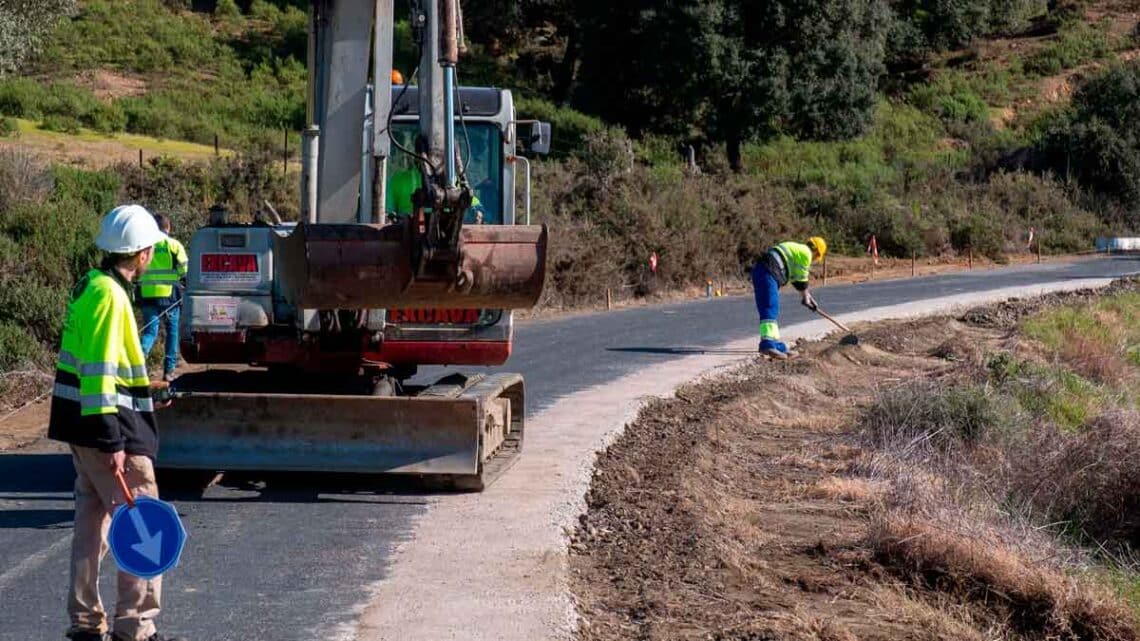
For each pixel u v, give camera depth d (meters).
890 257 52.38
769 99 60.88
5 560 9.33
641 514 11.37
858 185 56.94
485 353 12.43
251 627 7.97
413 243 9.61
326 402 11.27
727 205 42.66
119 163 31.69
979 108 74.81
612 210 36.59
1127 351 29.11
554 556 9.71
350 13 11.16
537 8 77.69
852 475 15.31
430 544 9.98
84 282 7.13
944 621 9.62
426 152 9.97
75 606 7.22
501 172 13.09
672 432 15.83
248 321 12.16
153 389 8.88
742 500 13.41
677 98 63.16
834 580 10.44
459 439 11.40
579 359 21.88
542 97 70.19
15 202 23.25
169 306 16.31
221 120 55.78
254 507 11.14
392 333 12.25
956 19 78.50
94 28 67.25
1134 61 73.62
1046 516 15.79
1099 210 61.88
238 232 12.20
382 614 8.26
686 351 23.45
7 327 19.08
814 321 29.36
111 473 7.12
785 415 19.05
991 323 31.42
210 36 72.12
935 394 18.88
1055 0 93.81
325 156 11.27
